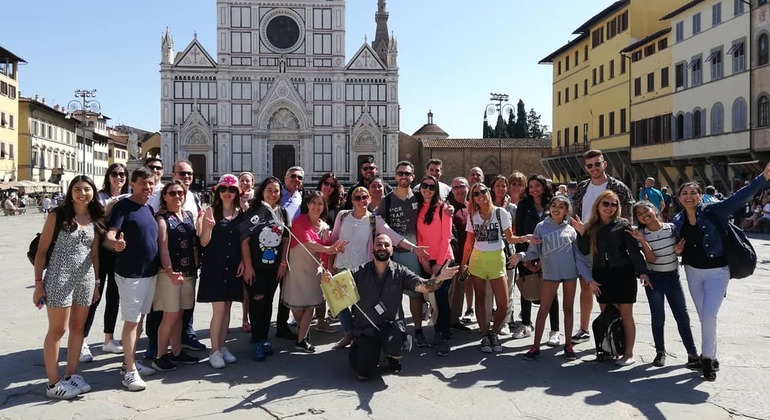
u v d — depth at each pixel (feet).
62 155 276.82
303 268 32.89
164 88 242.17
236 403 24.99
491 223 32.81
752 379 27.50
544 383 27.50
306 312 33.24
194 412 23.98
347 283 28.73
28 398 25.62
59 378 26.63
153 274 27.89
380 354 30.30
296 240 32.42
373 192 39.34
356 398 25.58
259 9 247.70
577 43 205.16
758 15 123.13
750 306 43.42
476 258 32.94
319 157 251.19
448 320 32.76
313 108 250.78
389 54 251.39
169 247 29.63
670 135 153.38
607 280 30.17
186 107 244.22
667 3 170.30
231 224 31.07
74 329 26.25
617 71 179.11
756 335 34.99
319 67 249.96
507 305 32.89
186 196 34.71
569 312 31.48
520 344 34.71
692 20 144.05
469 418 23.31
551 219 31.91
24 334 36.17
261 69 247.09
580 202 35.94
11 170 227.81
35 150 246.27
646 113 164.14
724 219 28.30
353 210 34.73
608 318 30.35
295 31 250.57
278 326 36.47
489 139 260.21
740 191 27.96
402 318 30.50
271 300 32.81
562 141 219.41
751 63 124.88
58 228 25.52
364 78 251.39
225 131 245.04
